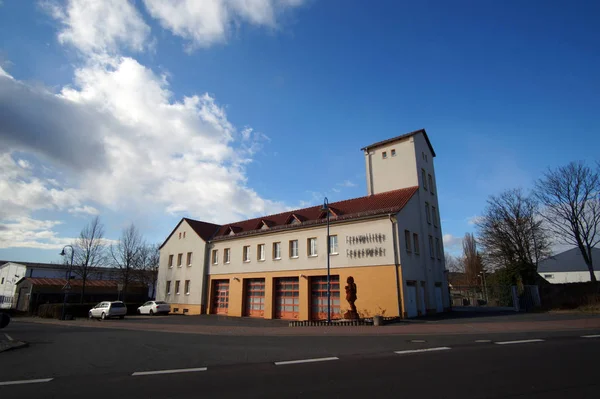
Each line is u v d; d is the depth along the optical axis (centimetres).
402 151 3012
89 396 667
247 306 3269
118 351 1221
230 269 3466
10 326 2577
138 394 671
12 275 5466
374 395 614
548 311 2433
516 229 3809
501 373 735
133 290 5100
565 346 1032
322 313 2664
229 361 989
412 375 747
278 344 1312
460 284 6681
